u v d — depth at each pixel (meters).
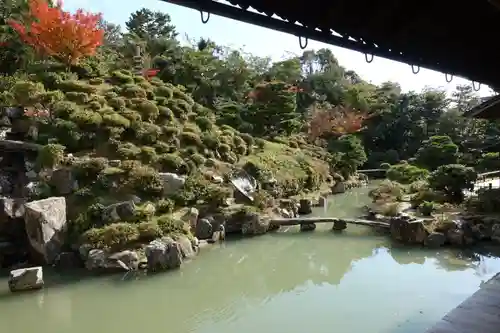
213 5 2.60
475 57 4.12
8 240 10.72
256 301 8.30
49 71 16.03
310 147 24.69
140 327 7.16
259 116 22.70
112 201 11.51
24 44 16.77
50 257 10.17
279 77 28.44
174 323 7.31
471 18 3.30
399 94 34.84
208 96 22.86
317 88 34.44
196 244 11.34
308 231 13.77
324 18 3.03
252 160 17.52
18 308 7.92
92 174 12.09
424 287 8.39
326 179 22.27
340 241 12.61
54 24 15.95
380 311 7.27
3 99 13.65
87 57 18.03
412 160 23.03
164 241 10.20
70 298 8.38
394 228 12.29
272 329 6.88
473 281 8.63
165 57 22.22
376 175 27.33
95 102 14.77
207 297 8.56
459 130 27.17
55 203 10.73
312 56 42.72
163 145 14.54
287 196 17.36
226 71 24.88
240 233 13.48
